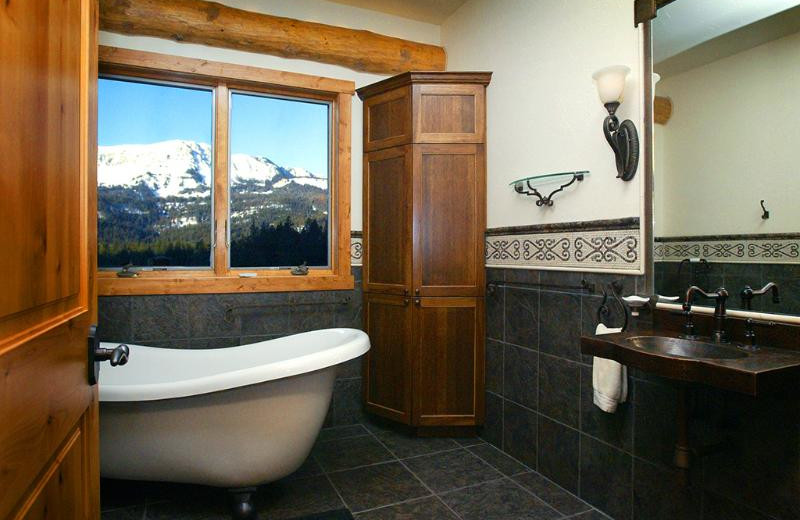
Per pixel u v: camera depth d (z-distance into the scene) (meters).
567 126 2.24
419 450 2.68
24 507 0.60
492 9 2.81
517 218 2.57
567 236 2.23
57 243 0.73
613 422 1.99
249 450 1.93
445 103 2.82
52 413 0.70
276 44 2.85
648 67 1.86
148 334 2.65
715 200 1.66
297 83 2.97
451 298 2.80
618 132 1.92
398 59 3.16
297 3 2.96
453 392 2.81
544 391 2.36
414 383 2.80
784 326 1.48
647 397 1.85
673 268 1.79
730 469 1.59
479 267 2.81
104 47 2.55
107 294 2.56
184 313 2.72
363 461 2.54
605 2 2.04
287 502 2.13
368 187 3.07
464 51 3.09
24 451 0.60
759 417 1.51
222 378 1.85
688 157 1.73
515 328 2.57
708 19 1.67
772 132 1.50
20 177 0.59
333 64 3.07
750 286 1.57
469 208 2.81
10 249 0.56
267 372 1.87
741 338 1.58
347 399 3.11
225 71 2.80
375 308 3.03
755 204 1.55
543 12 2.40
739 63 1.59
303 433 2.03
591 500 2.10
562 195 2.27
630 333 1.76
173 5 2.62
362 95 3.09
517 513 2.04
